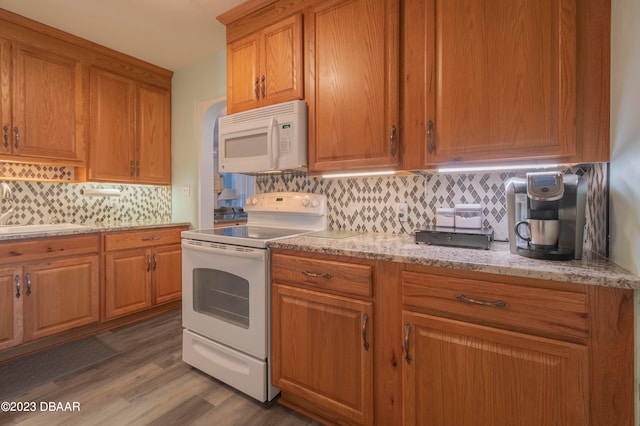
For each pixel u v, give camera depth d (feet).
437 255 4.04
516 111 4.01
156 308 9.53
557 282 3.20
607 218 3.70
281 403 5.41
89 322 7.84
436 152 4.56
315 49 5.80
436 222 5.33
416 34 4.73
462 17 4.34
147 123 9.97
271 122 6.02
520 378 3.37
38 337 6.98
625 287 2.87
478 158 4.26
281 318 5.21
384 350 4.27
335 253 4.61
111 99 9.08
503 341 3.44
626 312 2.95
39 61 7.67
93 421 4.90
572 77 3.68
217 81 9.38
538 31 3.87
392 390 4.22
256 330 5.36
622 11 3.23
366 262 4.40
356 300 4.46
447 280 3.78
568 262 3.58
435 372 3.87
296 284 5.04
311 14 5.84
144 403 5.36
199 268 6.24
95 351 7.18
